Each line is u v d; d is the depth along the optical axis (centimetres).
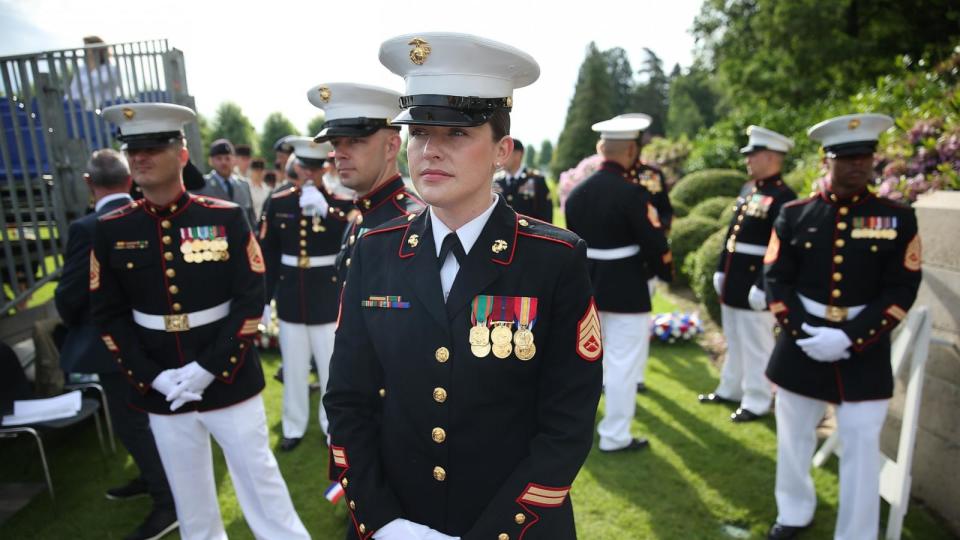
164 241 243
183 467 248
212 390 244
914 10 1468
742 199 430
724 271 427
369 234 155
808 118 1050
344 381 148
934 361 300
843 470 265
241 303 251
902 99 623
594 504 317
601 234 370
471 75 126
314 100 249
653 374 512
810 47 1480
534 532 130
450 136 129
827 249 265
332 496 211
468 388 132
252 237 262
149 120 232
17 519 317
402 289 139
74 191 461
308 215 380
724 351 566
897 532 276
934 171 400
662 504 316
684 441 386
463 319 134
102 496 340
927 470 305
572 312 136
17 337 480
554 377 138
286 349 389
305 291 382
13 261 443
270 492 259
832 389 262
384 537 135
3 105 494
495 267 136
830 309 264
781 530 285
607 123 387
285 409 394
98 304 243
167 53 493
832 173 265
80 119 504
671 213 536
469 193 131
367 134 237
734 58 1812
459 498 137
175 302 244
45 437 417
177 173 244
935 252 301
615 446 372
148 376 237
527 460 134
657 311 702
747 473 345
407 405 137
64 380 406
